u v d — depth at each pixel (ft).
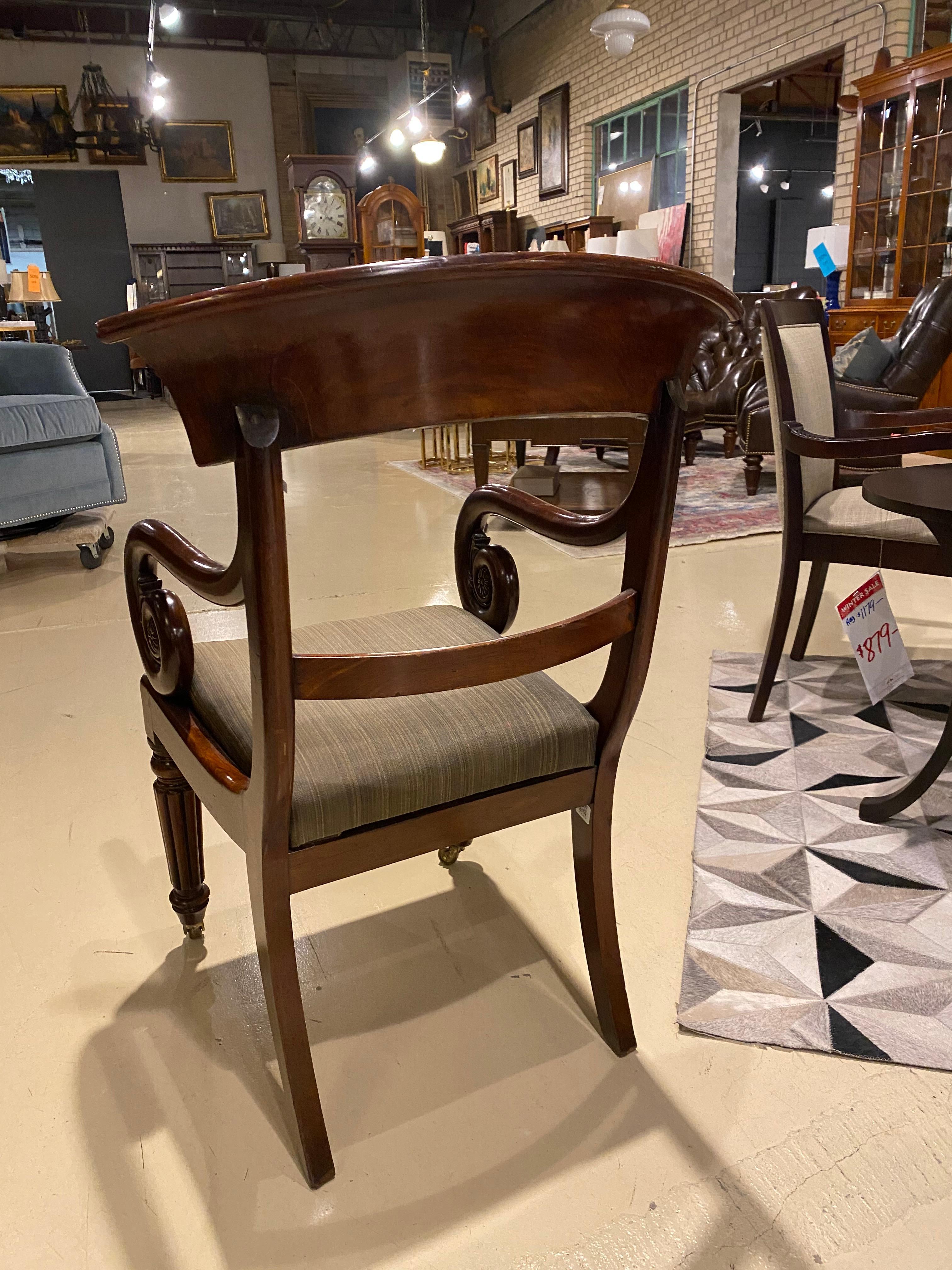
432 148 29.50
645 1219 2.97
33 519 10.67
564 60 31.07
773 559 10.76
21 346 11.53
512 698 3.37
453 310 2.17
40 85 36.78
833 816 5.26
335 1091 3.51
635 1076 3.54
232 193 39.81
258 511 2.23
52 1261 2.89
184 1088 3.54
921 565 5.73
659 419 2.73
